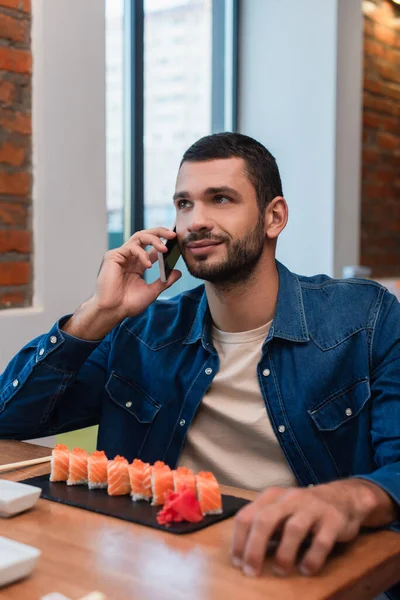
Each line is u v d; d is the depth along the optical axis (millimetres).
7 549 745
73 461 1027
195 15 3555
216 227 1144
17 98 2271
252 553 733
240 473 1244
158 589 700
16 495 904
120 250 1275
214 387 1268
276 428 1216
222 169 1147
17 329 2256
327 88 3510
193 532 848
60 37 2355
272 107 3686
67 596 685
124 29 3246
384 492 874
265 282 1233
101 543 814
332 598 699
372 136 3920
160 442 1306
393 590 1070
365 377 1223
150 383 1333
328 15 3480
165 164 3447
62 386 1312
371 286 1297
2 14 2205
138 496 954
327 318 1258
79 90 2432
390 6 3996
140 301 1285
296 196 3641
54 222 2375
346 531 787
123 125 3277
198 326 1304
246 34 3734
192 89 3564
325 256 3564
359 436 1215
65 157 2398
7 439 1326
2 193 2252
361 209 3867
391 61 4035
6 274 2273
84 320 1286
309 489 812
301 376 1227
